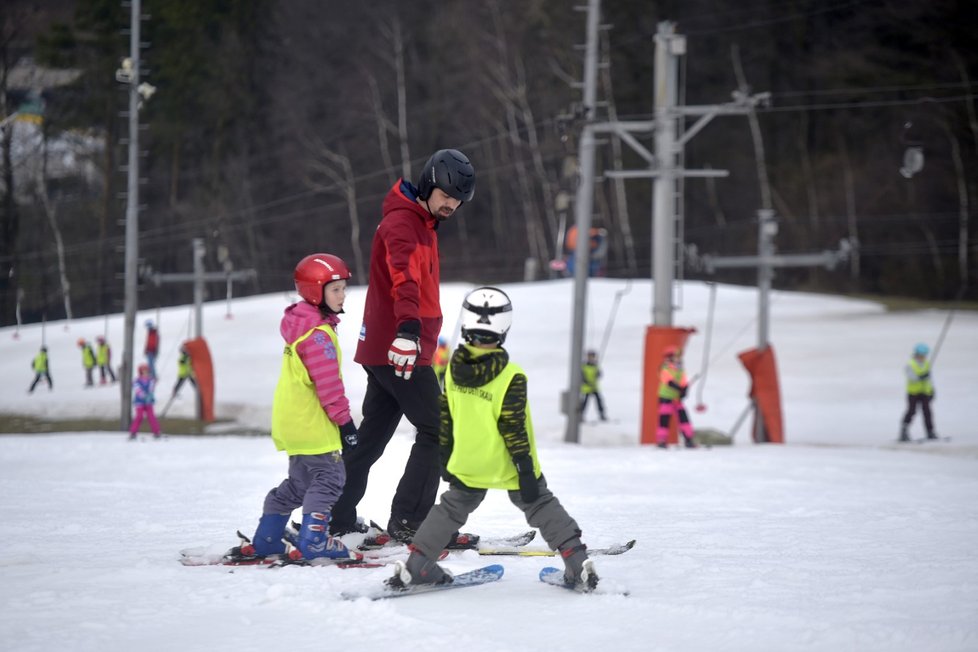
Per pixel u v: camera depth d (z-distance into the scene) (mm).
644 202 109125
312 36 111625
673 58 36344
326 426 8938
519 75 103750
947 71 91500
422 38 112812
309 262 8859
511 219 114375
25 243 99500
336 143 110812
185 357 48969
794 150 105000
